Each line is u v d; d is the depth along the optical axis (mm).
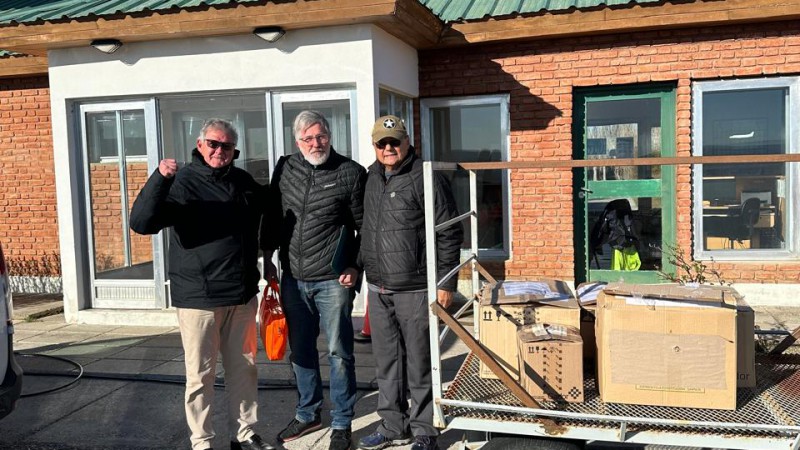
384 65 6414
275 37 6105
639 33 6926
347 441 3826
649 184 7203
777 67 6648
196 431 3625
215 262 3582
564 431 2762
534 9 6844
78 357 5766
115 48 6469
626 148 7234
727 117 6965
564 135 7180
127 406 4621
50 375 5285
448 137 7613
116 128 6969
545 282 3650
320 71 6219
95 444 4012
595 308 3270
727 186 7012
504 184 7461
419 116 7598
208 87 6477
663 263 7207
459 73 7402
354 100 6340
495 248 7559
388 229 3578
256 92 6570
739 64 6734
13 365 3861
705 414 2768
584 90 7227
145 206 3346
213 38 6426
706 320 2793
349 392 3875
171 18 6082
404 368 3840
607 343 2885
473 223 4043
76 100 6941
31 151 8398
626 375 2869
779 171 6914
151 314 6875
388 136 3463
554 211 7258
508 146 7379
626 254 7273
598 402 2918
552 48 7141
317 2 5797
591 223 7395
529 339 2955
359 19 5863
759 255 6969
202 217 3584
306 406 4008
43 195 8438
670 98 7078
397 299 3621
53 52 6809
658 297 2893
